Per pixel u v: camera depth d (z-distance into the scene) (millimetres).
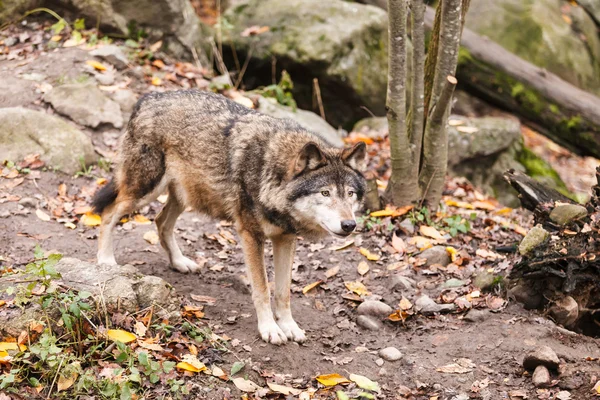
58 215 6465
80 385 4043
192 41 9828
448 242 6520
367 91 9828
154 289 4773
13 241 5891
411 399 4430
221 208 5230
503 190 9195
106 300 4543
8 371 4082
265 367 4676
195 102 5441
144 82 8672
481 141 9031
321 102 9844
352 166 4855
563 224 5535
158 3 9391
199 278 5840
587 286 5434
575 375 4520
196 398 4203
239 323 5160
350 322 5371
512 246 5980
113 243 6250
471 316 5289
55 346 4129
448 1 6164
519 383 4523
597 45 12109
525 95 9688
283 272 5105
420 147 6863
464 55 9766
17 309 4332
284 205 4746
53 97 7836
